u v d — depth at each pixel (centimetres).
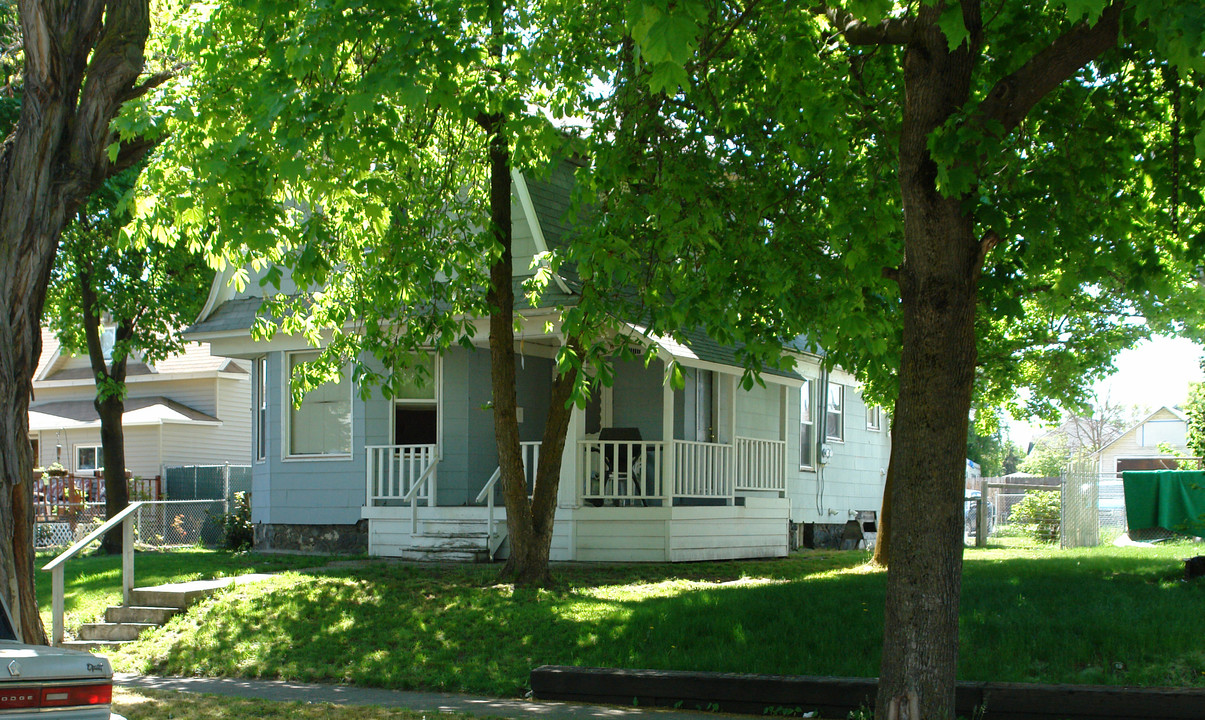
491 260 1308
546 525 1391
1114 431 7494
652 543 1709
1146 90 893
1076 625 968
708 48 966
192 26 1039
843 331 920
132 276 2197
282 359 1988
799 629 1025
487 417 1880
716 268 957
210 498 2886
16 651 550
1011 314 856
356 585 1367
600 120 1043
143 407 3125
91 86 1031
